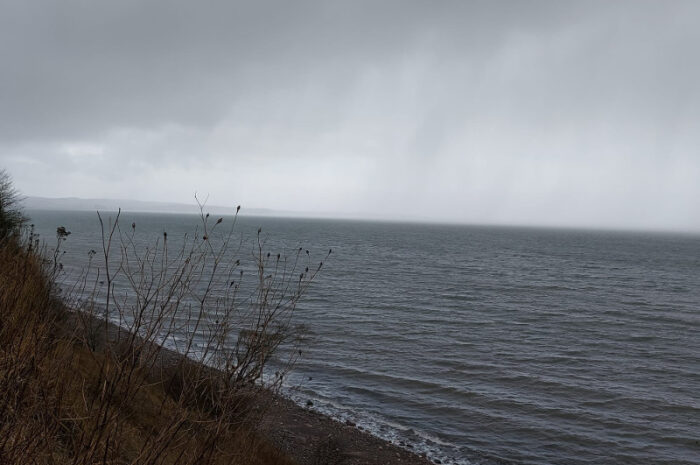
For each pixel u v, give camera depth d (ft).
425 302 130.72
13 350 8.64
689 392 64.54
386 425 48.32
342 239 476.95
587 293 165.07
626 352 85.66
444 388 61.16
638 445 47.73
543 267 259.80
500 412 54.29
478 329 99.30
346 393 56.95
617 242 641.81
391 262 253.03
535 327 104.42
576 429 50.83
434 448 43.88
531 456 43.98
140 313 9.12
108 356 9.62
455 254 332.19
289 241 399.65
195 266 10.25
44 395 8.77
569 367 74.28
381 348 79.20
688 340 96.48
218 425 11.02
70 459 8.32
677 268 279.49
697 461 44.83
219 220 10.77
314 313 106.42
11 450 7.47
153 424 12.46
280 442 37.47
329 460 33.17
